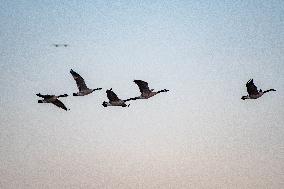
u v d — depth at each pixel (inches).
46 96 2704.2
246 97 2780.5
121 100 2755.9
